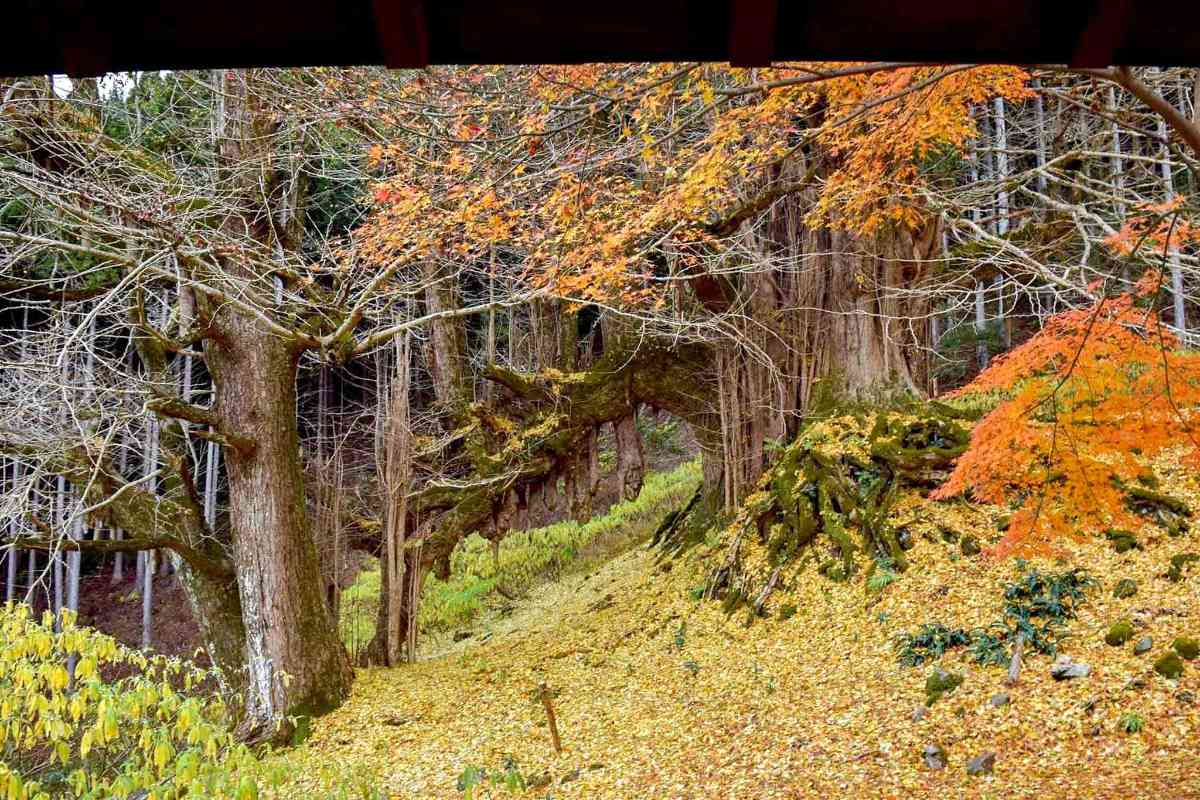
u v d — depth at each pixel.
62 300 10.09
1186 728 5.71
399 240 8.11
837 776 6.59
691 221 9.91
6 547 9.69
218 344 11.58
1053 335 5.61
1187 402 4.75
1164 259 4.87
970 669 7.64
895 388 12.77
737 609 11.58
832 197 9.23
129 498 11.27
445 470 15.55
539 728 9.48
